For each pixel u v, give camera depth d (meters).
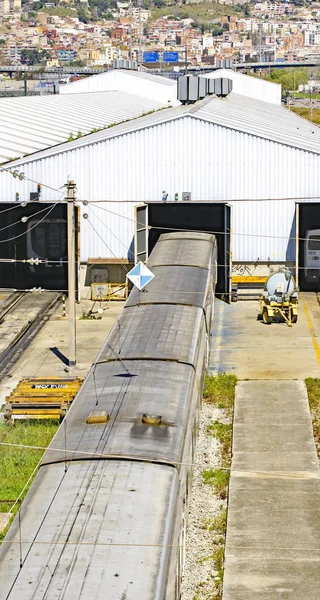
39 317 42.38
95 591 13.77
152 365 23.58
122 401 21.12
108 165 45.56
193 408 22.83
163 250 39.25
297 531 21.31
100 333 39.66
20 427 27.73
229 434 27.66
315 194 45.16
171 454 18.41
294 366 34.38
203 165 45.34
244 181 45.31
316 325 40.62
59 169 45.72
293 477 24.28
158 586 14.20
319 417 28.97
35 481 17.62
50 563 14.51
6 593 13.73
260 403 30.19
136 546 15.02
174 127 45.19
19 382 30.17
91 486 16.88
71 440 19.17
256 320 41.69
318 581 19.09
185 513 19.41
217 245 45.94
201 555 20.52
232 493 23.39
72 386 29.69
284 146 44.94
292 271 45.94
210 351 36.41
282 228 45.59
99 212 45.94
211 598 18.75
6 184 45.84
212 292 37.88
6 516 21.73
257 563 19.89
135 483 17.00
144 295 31.11
